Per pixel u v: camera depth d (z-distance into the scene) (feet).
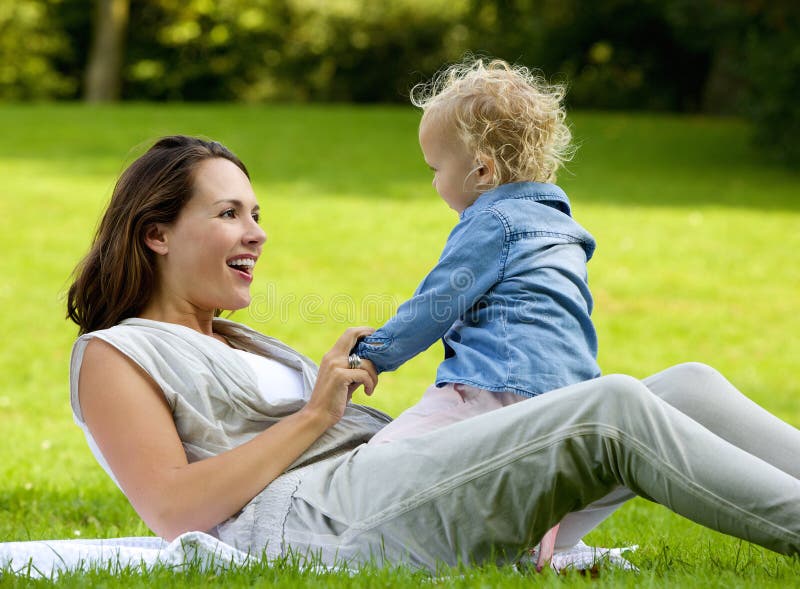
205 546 10.06
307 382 12.05
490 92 12.05
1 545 10.99
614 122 80.53
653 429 9.59
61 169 58.95
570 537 11.62
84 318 11.87
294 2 116.98
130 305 11.73
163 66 118.52
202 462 10.56
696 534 15.20
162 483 10.42
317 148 66.85
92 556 10.78
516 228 11.35
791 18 64.23
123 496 18.74
